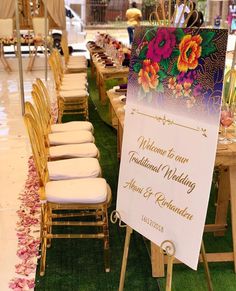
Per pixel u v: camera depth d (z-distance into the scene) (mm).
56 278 2492
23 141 4883
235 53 3164
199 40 1535
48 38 9891
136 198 1866
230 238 2932
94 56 7332
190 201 1605
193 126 1574
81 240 2910
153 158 1760
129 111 1884
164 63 1678
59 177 2723
